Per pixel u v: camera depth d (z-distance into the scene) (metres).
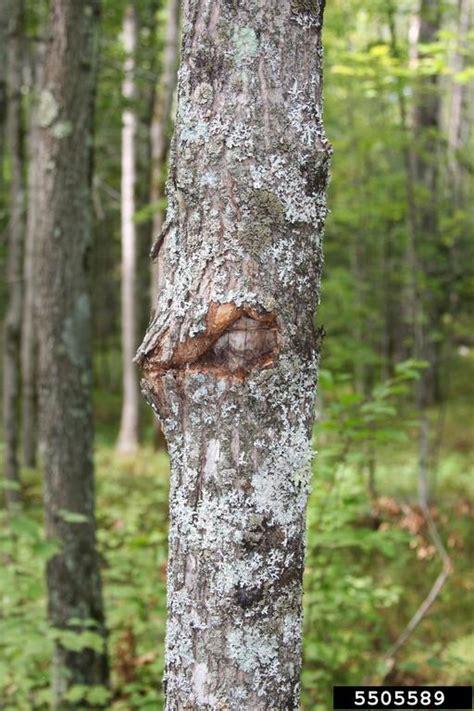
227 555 1.71
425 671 5.05
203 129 1.70
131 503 7.93
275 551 1.73
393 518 7.72
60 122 4.15
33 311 11.27
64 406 4.28
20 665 3.77
